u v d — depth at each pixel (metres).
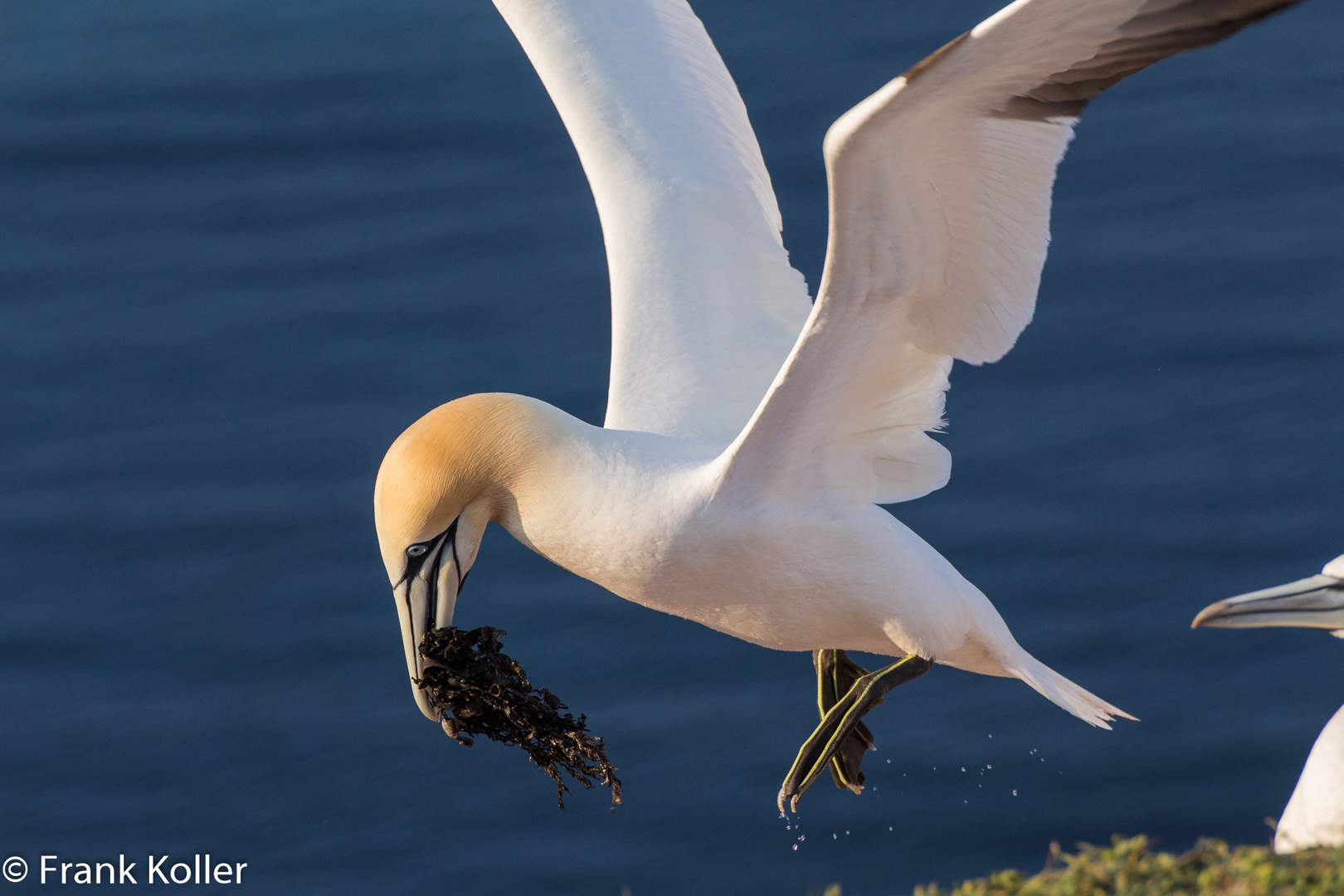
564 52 10.54
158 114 26.05
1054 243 22.66
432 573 8.53
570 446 8.33
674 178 10.09
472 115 25.53
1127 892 6.72
